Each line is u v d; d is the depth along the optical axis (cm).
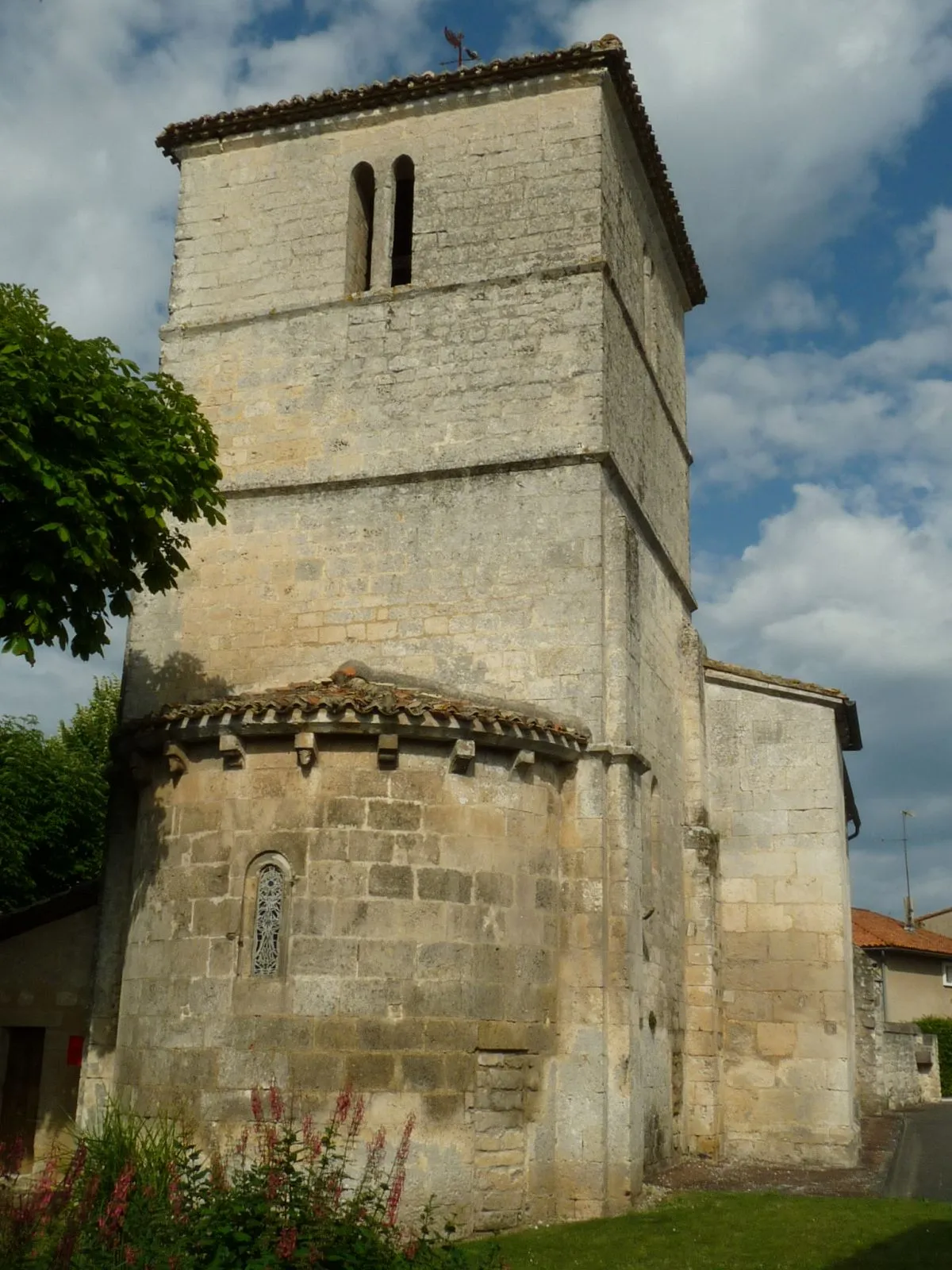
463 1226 1405
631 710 1739
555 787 1633
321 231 2047
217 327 2044
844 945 2095
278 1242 996
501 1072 1484
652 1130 1727
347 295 2006
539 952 1558
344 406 1941
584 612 1734
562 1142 1538
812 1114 2020
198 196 2131
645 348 2173
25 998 1861
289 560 1895
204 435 1645
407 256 2155
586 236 1917
